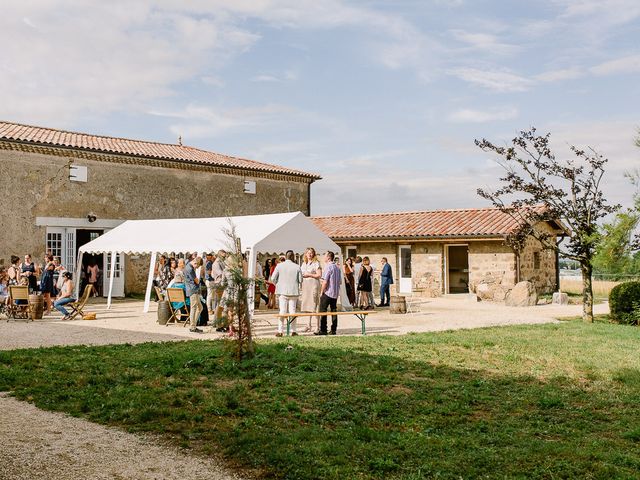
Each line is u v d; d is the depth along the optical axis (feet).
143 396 24.30
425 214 98.89
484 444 19.62
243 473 16.63
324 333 45.73
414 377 29.27
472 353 35.55
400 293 93.09
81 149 80.48
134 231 68.69
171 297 51.75
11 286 55.16
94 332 46.42
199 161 93.56
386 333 46.57
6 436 19.26
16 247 75.31
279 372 29.48
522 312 65.67
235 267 32.40
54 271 65.31
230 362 30.91
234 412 22.65
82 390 25.45
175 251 60.39
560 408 24.35
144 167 88.63
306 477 16.26
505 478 16.39
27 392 25.14
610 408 24.48
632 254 57.00
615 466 17.49
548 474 16.80
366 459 17.72
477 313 64.13
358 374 29.27
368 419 22.18
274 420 21.77
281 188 108.37
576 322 55.01
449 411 23.22
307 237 57.88
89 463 16.97
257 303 64.23
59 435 19.53
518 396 25.91
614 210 57.93
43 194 77.87
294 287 44.57
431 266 89.66
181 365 30.53
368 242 96.27
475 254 85.10
